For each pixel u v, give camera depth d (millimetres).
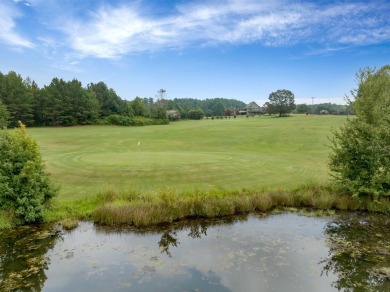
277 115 115188
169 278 8508
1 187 12266
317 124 64688
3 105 68625
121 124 80688
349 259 9672
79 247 10555
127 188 16281
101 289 7973
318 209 14703
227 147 38906
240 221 13180
